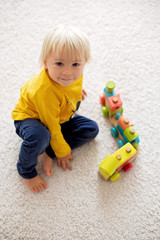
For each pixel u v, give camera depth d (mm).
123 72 1246
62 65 704
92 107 1170
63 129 1020
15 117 893
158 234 921
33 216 952
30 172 941
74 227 935
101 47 1304
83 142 1030
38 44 1313
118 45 1311
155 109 1155
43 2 1422
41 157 1049
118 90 1203
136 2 1419
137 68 1254
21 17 1380
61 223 941
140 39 1325
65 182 1015
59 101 815
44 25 1360
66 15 1388
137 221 943
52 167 1042
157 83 1214
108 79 1231
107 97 1047
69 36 671
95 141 1099
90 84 1219
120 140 1053
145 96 1185
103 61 1270
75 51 681
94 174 1030
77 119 1039
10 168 1035
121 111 1110
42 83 767
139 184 1010
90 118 1148
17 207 965
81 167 1043
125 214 956
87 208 967
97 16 1386
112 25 1361
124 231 928
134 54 1288
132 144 1012
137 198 984
